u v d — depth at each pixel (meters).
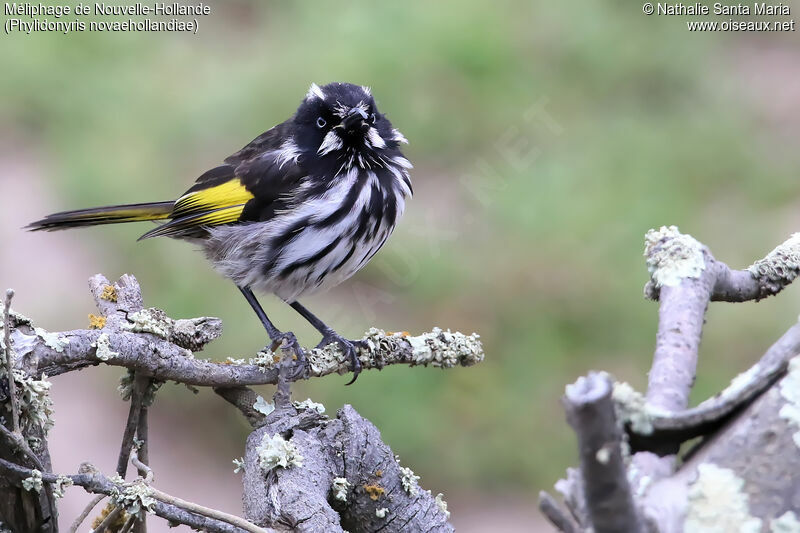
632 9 16.66
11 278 12.31
